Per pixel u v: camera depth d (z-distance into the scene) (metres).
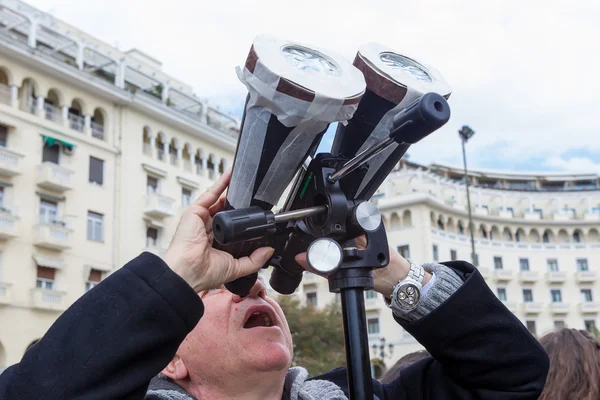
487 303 1.90
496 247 44.81
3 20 22.95
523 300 44.22
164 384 2.03
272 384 1.98
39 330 20.28
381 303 37.38
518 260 45.28
